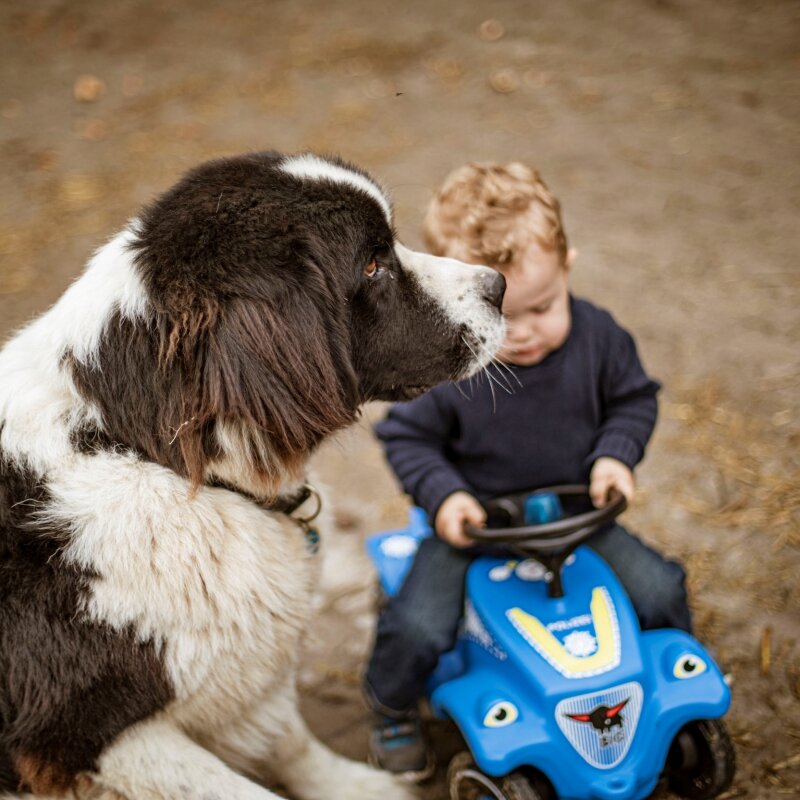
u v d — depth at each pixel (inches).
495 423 106.3
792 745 108.0
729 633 123.2
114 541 84.1
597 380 108.0
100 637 83.3
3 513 84.4
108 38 313.6
